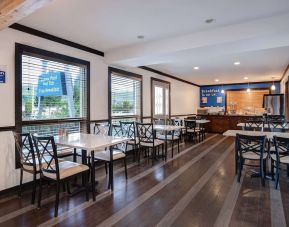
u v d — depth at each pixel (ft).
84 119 13.52
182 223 6.98
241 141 11.10
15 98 9.80
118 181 10.91
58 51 11.86
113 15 9.11
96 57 14.34
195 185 10.30
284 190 9.69
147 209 7.94
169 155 16.57
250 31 9.70
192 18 9.41
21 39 10.10
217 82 31.53
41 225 6.92
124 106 17.24
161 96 23.11
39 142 8.38
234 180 10.98
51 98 11.72
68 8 8.46
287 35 9.50
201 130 24.50
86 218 7.34
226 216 7.41
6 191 9.52
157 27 10.48
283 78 24.82
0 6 6.70
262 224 6.90
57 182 7.72
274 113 26.94
